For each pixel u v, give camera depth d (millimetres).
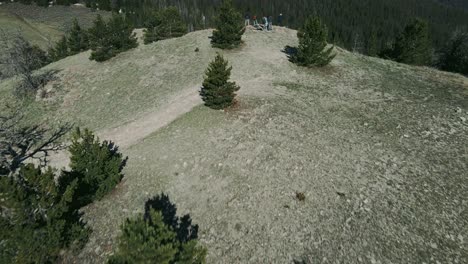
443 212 17562
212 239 16531
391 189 18922
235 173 20281
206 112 26984
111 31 43000
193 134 24516
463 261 15156
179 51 41406
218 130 24453
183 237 16734
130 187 20281
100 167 19328
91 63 43000
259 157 21312
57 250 15461
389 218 17109
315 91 30312
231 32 38969
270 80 32312
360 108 27703
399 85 32625
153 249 11203
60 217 17312
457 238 16219
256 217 17438
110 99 34562
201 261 13320
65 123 32469
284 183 19344
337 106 27797
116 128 28703
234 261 15445
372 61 39094
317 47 33719
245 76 33312
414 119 26203
